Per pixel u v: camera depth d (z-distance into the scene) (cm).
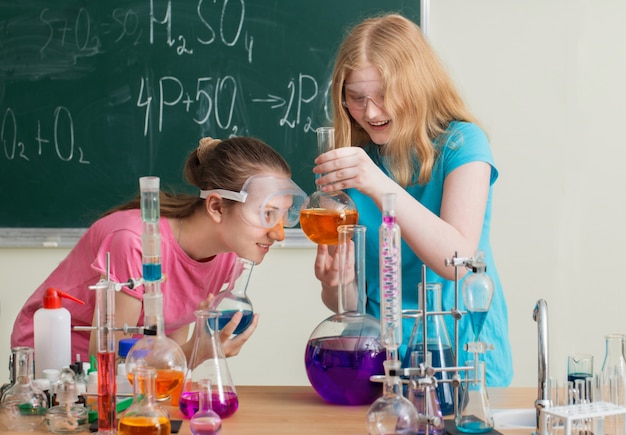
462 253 162
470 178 173
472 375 135
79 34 301
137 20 301
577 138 298
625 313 300
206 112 302
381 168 187
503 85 297
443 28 297
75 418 137
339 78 177
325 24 299
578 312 301
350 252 152
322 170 159
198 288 191
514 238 300
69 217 303
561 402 151
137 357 142
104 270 173
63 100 302
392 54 173
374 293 184
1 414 140
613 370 138
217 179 177
